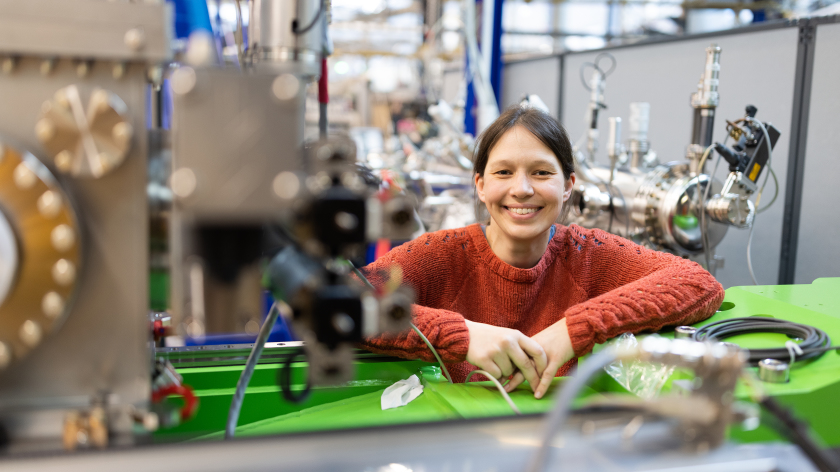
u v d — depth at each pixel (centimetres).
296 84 43
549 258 121
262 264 48
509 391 81
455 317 89
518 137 110
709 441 41
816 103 218
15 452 43
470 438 44
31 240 40
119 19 41
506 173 112
